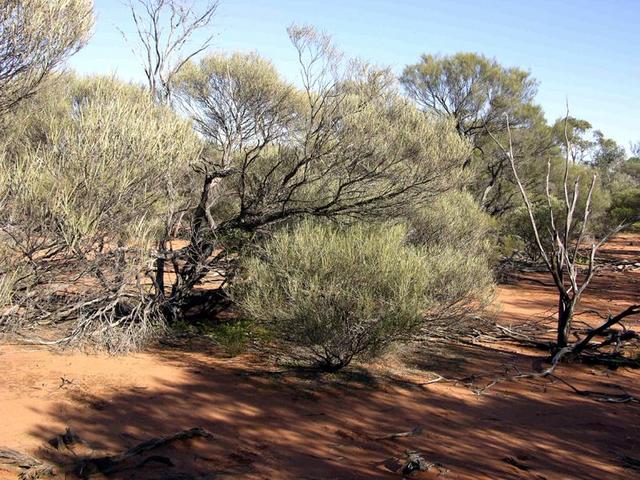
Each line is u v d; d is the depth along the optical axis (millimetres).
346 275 6945
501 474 4832
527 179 26328
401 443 5391
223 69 10586
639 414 6664
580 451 5488
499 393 7199
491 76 24453
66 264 6812
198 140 9508
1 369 6633
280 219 9148
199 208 9414
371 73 8930
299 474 4586
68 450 4766
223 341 8562
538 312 13016
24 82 7227
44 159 6617
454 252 9500
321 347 7449
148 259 7703
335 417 5965
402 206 9391
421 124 8930
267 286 7246
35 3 6863
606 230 26266
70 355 7352
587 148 47125
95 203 6520
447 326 8070
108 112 7109
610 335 9805
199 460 4742
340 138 8492
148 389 6383
